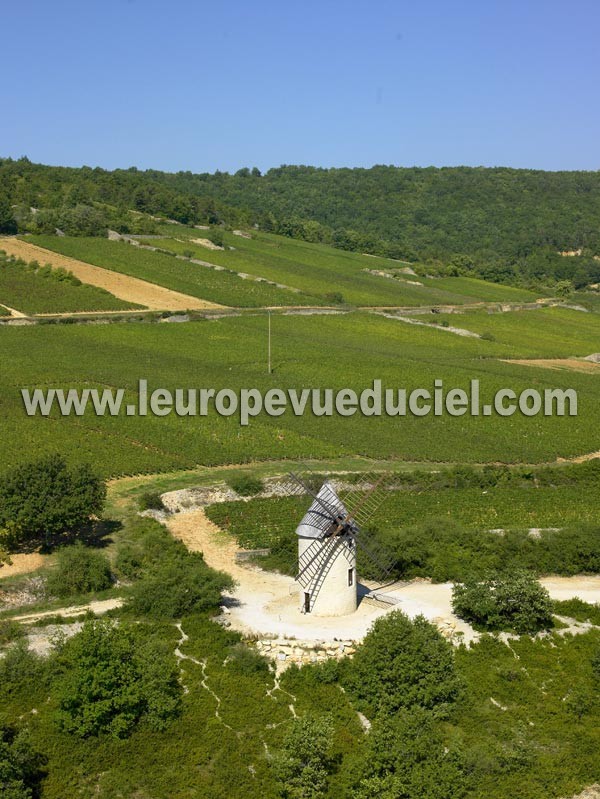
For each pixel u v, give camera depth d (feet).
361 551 215.10
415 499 272.51
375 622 173.37
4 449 300.61
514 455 328.49
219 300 620.90
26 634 178.60
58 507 220.43
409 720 150.82
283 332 548.31
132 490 275.18
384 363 472.03
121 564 212.02
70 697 151.74
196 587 191.52
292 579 212.43
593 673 171.73
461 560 217.56
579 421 383.04
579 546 222.89
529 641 182.09
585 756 149.79
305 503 268.62
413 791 137.18
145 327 520.42
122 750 148.15
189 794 139.44
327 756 146.30
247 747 148.77
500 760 146.92
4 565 213.87
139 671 158.20
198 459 304.91
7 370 404.77
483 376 460.14
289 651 174.81
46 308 543.39
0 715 149.38
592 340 648.79
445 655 166.50
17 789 135.54
